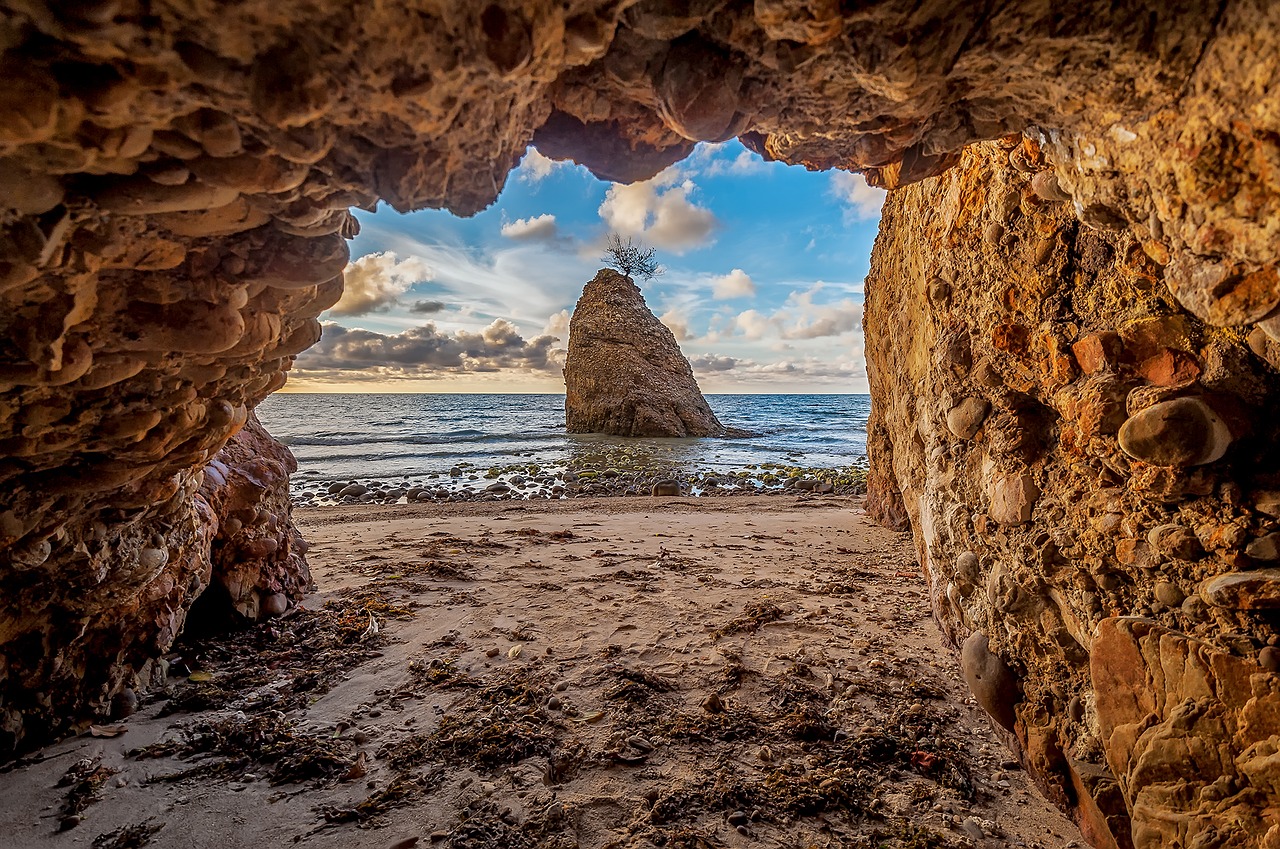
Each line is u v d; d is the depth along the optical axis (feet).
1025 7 3.72
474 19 3.16
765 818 6.84
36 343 4.57
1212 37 3.59
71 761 7.80
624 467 51.11
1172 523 5.05
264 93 3.22
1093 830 6.19
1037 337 6.60
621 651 11.21
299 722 8.86
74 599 7.73
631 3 3.55
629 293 91.71
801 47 3.87
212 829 6.70
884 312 16.31
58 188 3.67
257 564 12.53
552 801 7.13
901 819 6.82
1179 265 4.48
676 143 5.25
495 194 5.00
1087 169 4.89
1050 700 6.93
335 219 4.78
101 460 6.38
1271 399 4.61
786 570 16.74
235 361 6.18
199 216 4.25
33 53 2.94
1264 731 4.24
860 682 9.93
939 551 10.08
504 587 15.05
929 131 5.24
